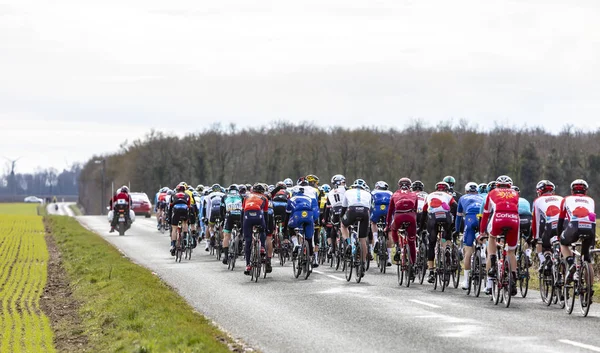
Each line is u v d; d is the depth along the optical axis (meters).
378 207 56.28
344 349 27.77
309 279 51.84
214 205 70.69
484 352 26.66
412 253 47.16
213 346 28.42
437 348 27.55
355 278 50.47
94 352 31.55
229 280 51.75
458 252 45.22
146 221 150.00
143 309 38.22
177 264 64.25
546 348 27.25
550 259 39.41
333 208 57.44
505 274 38.53
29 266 68.44
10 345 34.19
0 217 172.12
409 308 37.84
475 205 42.84
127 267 58.50
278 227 64.38
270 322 34.12
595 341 28.66
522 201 45.47
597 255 51.38
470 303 39.72
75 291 50.88
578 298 39.94
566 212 36.28
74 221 148.62
